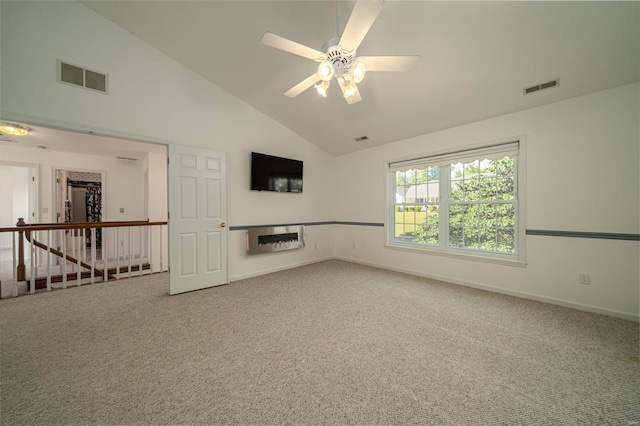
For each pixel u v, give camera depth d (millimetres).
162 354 1863
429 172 4016
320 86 2062
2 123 3180
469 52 2387
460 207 3658
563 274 2766
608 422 1279
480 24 2115
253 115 4047
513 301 2922
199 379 1596
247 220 3992
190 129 3357
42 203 4820
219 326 2312
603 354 1859
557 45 2162
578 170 2658
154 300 2969
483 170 3428
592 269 2602
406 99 3197
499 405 1391
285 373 1655
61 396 1439
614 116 2465
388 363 1765
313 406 1383
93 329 2244
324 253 5285
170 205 3139
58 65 2482
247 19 2508
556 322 2377
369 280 3809
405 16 2152
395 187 4500
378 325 2332
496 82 2664
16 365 1719
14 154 4543
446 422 1281
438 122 3553
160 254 4258
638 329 2223
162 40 2951
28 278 3541
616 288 2484
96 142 4215
